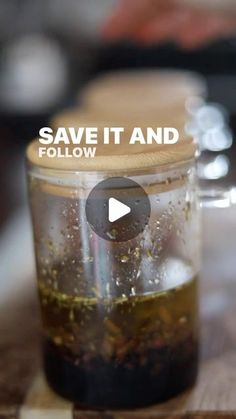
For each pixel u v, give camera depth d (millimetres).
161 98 592
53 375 301
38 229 296
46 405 294
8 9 1283
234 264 446
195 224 307
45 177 280
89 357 287
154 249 281
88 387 290
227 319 368
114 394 288
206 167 470
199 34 688
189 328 301
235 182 471
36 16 1278
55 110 1087
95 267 279
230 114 935
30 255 502
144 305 283
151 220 277
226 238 488
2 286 438
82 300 284
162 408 290
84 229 276
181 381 297
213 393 299
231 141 704
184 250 297
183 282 295
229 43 956
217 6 669
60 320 292
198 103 693
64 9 1274
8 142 1069
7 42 1225
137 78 754
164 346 289
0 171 932
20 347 347
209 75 986
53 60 1154
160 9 711
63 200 277
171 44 992
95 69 1098
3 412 292
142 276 281
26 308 398
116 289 280
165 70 965
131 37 759
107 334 284
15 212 694
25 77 1126
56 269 289
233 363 324
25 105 1097
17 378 316
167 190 280
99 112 529
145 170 270
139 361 286
